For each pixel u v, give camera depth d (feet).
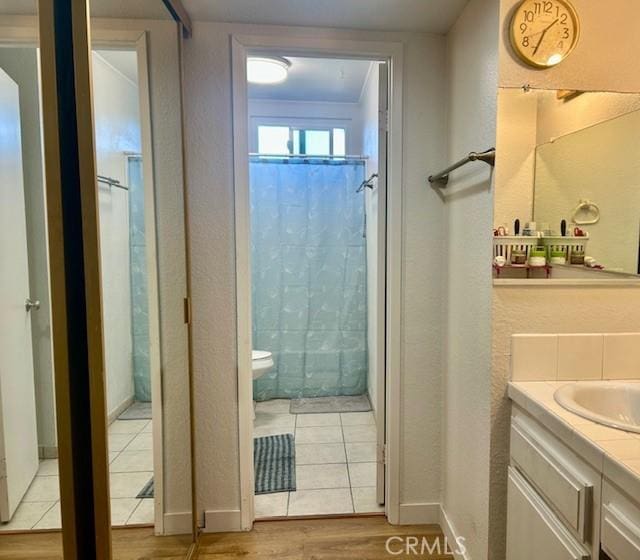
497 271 4.65
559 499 3.56
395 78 5.94
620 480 2.87
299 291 11.33
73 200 3.12
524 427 4.33
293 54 5.96
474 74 5.06
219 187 5.94
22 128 3.95
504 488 4.80
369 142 10.44
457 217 5.63
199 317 6.06
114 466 4.10
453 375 5.85
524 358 4.69
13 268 4.00
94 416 3.21
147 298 5.24
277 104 12.55
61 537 3.46
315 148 12.83
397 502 6.43
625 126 4.68
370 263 10.61
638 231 4.75
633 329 4.76
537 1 4.48
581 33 4.56
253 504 6.39
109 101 4.17
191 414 5.96
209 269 6.02
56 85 3.02
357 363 11.54
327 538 6.14
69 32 3.05
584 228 4.68
